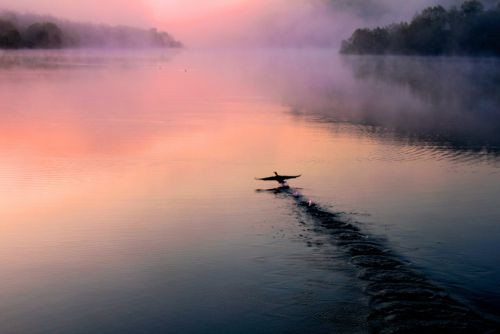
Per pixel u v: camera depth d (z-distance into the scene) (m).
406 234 15.49
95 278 12.69
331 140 29.92
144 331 10.57
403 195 19.42
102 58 152.62
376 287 12.10
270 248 14.38
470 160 25.16
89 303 11.59
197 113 40.28
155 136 30.17
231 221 16.47
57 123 34.50
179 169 22.80
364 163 24.28
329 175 22.08
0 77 73.19
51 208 17.58
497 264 13.34
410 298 11.55
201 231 15.67
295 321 10.84
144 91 57.19
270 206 17.89
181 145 27.73
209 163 23.91
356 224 16.25
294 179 21.39
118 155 25.22
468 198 19.09
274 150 26.88
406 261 13.50
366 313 11.04
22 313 11.18
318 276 12.68
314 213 17.20
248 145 28.09
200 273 12.96
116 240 14.96
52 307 11.41
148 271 13.07
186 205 18.00
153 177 21.41
